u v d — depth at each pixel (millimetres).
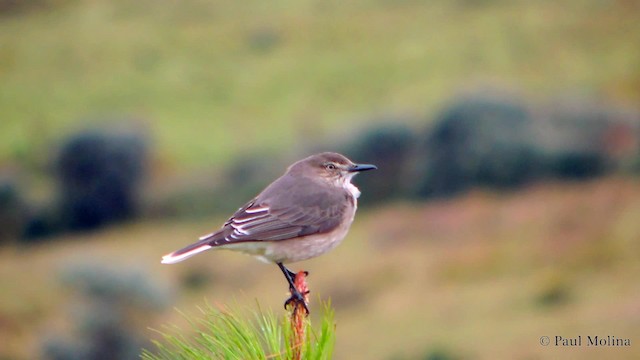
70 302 32719
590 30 67062
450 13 74875
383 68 67500
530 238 37469
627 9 69312
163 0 86562
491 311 30953
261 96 66750
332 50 71688
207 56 74125
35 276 41625
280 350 5465
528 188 43750
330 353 5453
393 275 36312
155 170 54375
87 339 30344
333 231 9781
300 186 9922
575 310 29406
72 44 79438
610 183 42250
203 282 38281
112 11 85188
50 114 67688
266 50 73875
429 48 68812
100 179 51812
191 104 66688
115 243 48031
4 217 50844
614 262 33438
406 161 46125
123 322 31109
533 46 66250
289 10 80688
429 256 37500
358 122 51750
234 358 5312
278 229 9438
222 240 9109
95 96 70000
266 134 59531
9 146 61281
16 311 34438
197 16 81562
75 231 51469
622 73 60125
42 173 55781
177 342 5352
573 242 36156
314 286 36250
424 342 29047
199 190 51375
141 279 33062
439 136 45312
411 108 57625
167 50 76250
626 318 27719
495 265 35531
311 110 63125
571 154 44344
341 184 10578
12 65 77250
